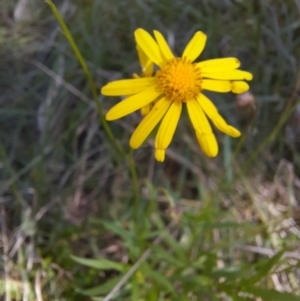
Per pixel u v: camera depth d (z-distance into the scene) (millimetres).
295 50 152
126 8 155
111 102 142
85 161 136
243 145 143
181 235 131
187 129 143
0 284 113
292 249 108
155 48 79
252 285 98
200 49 84
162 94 77
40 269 117
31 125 142
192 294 119
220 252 125
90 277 120
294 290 115
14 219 126
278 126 100
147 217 107
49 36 152
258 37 147
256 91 149
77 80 145
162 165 142
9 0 156
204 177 139
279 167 139
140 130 76
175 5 156
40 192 127
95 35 151
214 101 146
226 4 158
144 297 113
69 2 155
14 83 145
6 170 130
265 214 133
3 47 149
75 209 132
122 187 137
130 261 125
